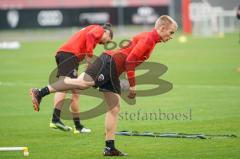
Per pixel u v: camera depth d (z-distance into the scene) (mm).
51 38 97250
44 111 36938
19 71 58594
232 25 102375
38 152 26328
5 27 109375
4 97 42812
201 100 39094
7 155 25828
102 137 29250
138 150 26234
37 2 118125
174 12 106688
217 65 59750
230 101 38500
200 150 25953
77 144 27797
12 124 32938
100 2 120562
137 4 118188
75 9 111125
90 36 30047
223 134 29031
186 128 30641
